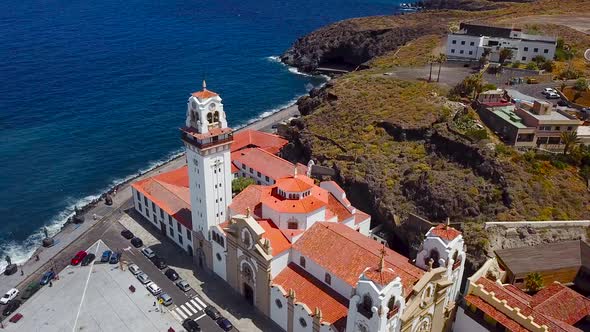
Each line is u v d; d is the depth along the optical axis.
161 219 105.12
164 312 82.75
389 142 116.50
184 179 118.25
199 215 89.62
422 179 99.31
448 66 163.12
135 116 173.62
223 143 83.62
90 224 110.31
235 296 86.88
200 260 94.50
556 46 162.88
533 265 75.62
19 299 85.75
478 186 95.44
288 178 84.81
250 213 84.81
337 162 112.62
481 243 82.50
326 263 73.56
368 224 95.19
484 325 67.25
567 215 88.31
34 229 112.69
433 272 64.69
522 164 98.06
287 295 73.81
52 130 159.75
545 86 136.75
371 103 132.88
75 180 133.12
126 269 93.88
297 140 130.38
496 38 164.38
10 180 131.38
